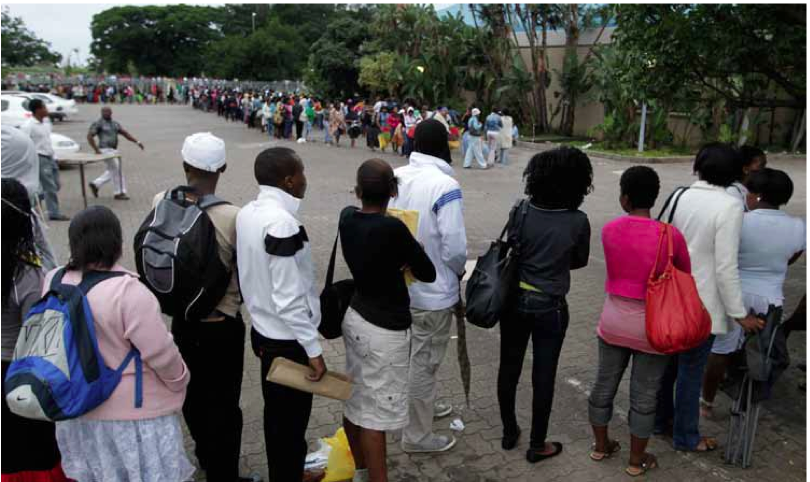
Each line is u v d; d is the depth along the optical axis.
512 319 3.30
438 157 3.34
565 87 24.02
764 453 3.59
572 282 6.77
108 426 2.34
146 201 10.53
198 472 3.35
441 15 29.23
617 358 3.31
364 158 17.42
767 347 3.21
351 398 2.98
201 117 35.31
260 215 2.64
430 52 26.27
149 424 2.38
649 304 3.01
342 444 3.36
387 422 2.91
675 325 2.93
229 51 65.94
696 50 5.88
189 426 3.04
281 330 2.74
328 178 13.76
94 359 2.23
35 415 2.15
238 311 2.95
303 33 73.12
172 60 87.12
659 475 3.37
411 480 3.32
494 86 25.66
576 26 23.47
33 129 8.36
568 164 3.06
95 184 10.29
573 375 4.55
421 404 3.45
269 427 2.87
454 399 4.18
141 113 38.75
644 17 6.26
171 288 2.64
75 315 2.22
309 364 2.72
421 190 3.25
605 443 3.48
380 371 2.87
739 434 3.43
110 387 2.29
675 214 3.38
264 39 63.75
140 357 2.36
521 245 3.20
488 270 3.19
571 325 5.54
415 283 3.28
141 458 2.39
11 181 2.58
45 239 2.97
